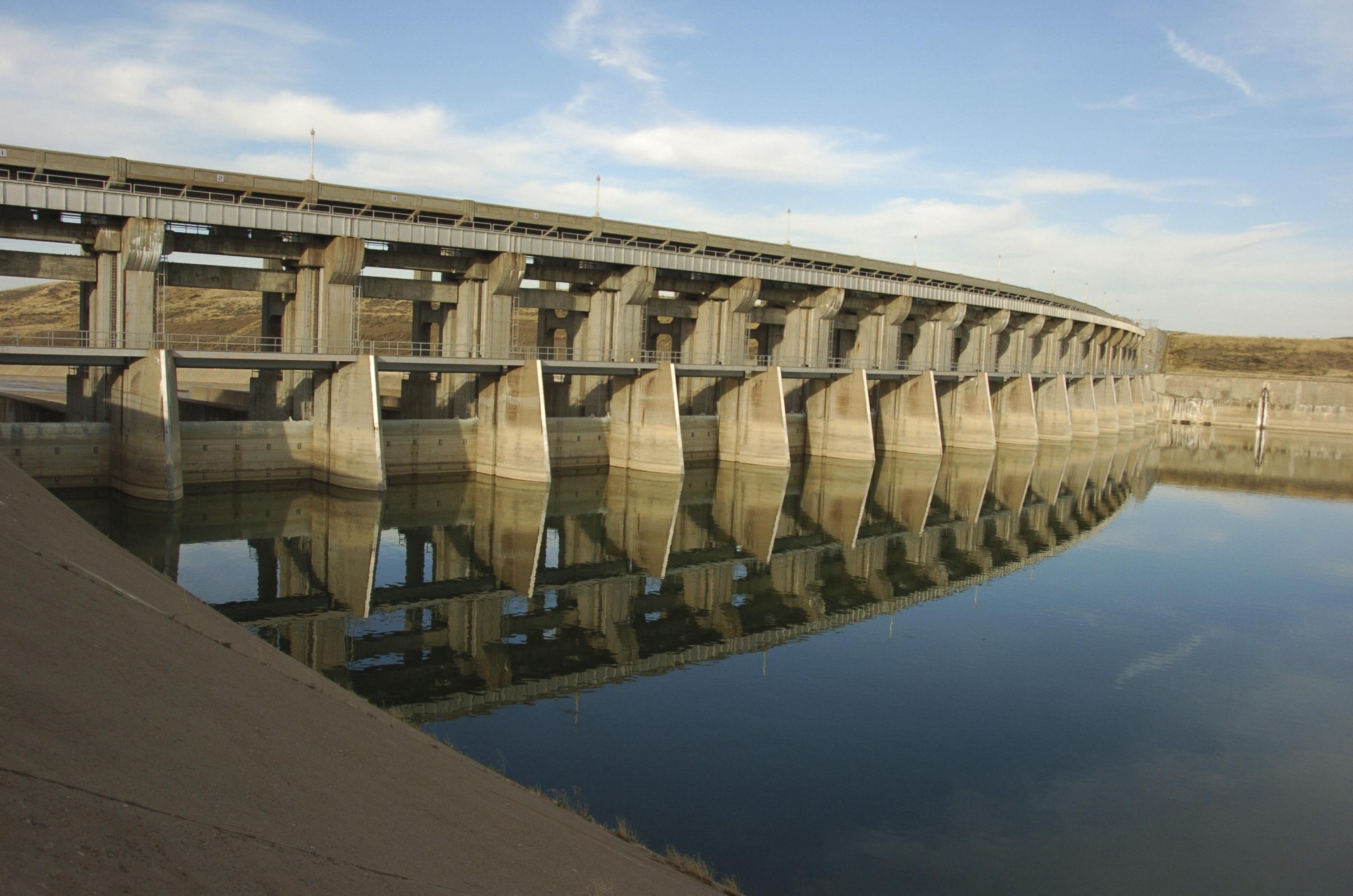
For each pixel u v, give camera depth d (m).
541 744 22.66
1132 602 38.97
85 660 9.32
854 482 67.06
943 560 45.69
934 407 79.50
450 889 8.53
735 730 24.22
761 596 38.06
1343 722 26.75
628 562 42.69
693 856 17.88
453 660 28.75
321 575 37.28
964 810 20.62
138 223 42.50
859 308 81.69
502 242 53.88
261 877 6.77
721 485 62.38
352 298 50.62
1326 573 45.09
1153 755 24.09
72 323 138.75
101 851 5.93
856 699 26.84
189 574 35.75
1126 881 18.20
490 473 56.59
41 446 42.28
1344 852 19.62
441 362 51.38
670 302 68.00
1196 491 71.56
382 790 10.61
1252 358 151.50
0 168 43.38
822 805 20.38
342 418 49.00
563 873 10.90
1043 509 60.81
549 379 66.62
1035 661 31.03
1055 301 111.50
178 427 42.81
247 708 11.04
